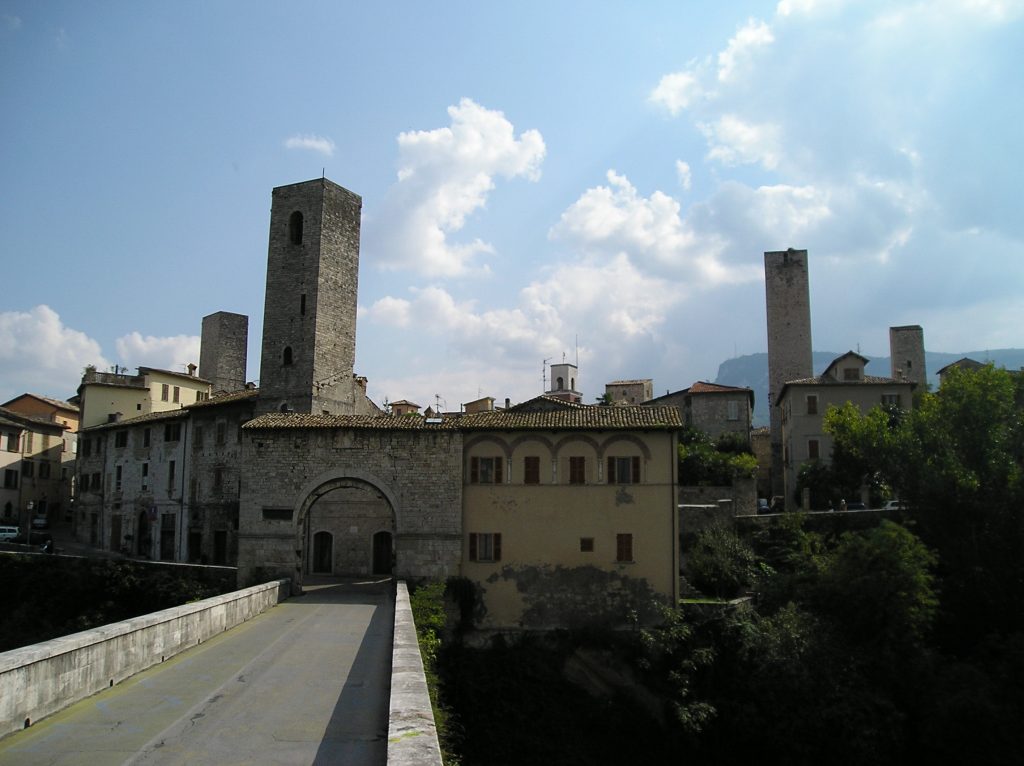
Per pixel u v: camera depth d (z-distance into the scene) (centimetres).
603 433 4494
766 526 5184
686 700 3834
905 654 3953
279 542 4462
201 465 6288
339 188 6488
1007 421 4791
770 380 9069
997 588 4394
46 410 9788
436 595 3719
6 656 1431
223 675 1994
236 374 8819
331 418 4756
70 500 9262
